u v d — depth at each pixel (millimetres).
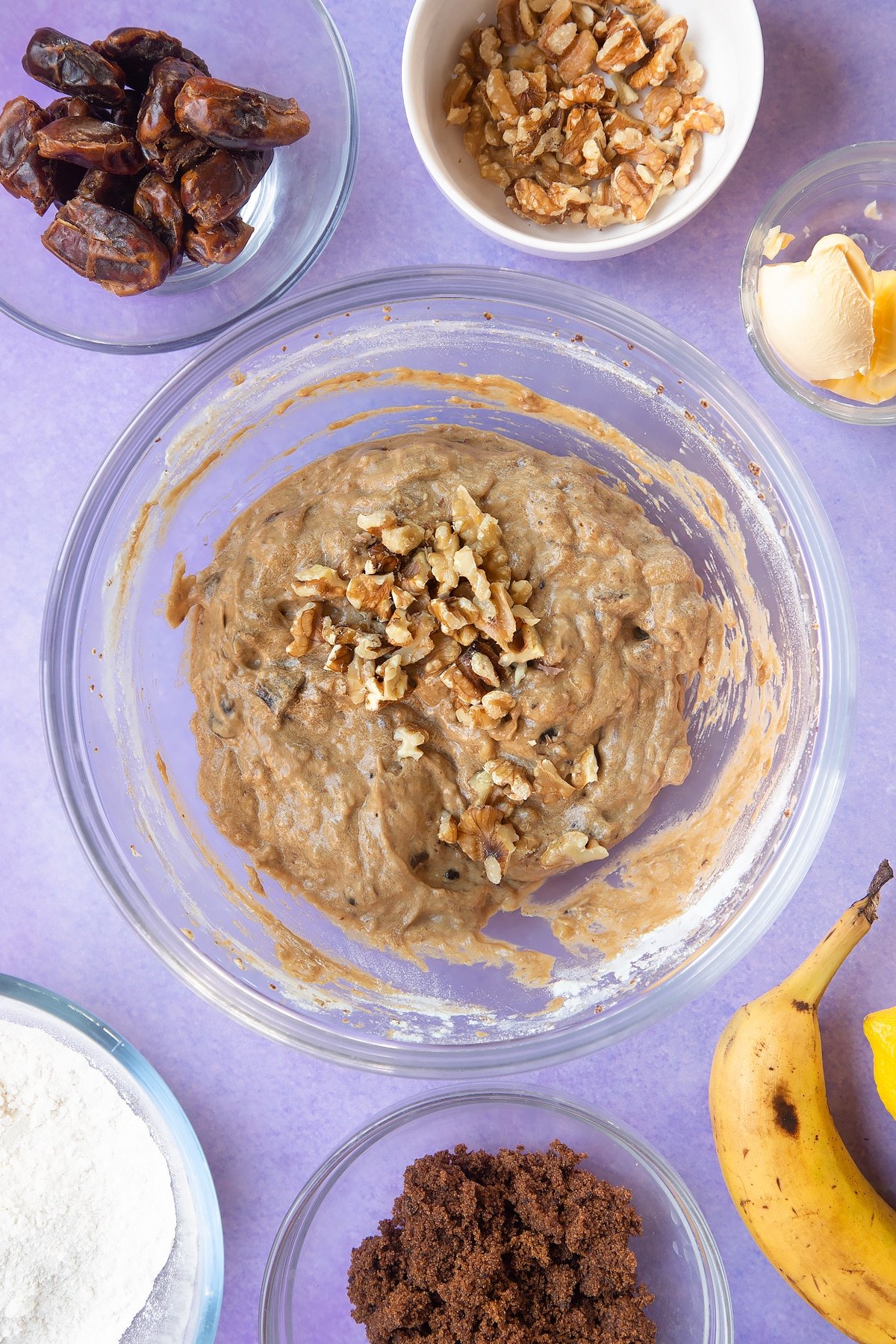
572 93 570
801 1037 563
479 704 549
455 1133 608
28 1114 604
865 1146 602
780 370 584
